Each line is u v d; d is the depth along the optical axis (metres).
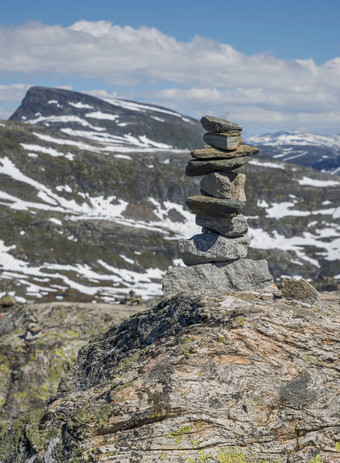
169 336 12.30
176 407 9.84
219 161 14.67
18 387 23.78
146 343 13.06
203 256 15.08
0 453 11.02
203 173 15.23
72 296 168.50
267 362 10.80
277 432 9.96
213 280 14.77
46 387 23.83
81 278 193.88
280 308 12.34
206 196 15.12
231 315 11.90
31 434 10.64
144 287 199.12
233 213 14.84
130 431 9.65
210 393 10.10
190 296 13.51
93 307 28.75
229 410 9.97
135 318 14.72
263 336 11.30
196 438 9.58
